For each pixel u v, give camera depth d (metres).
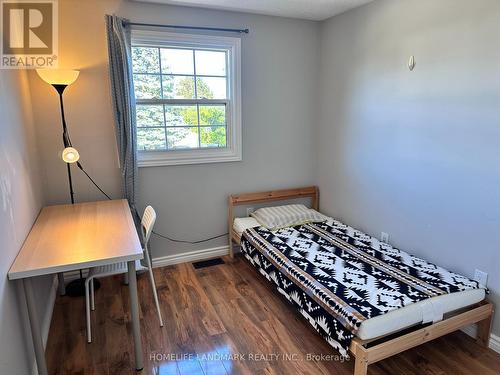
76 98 2.73
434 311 1.90
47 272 1.61
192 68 3.13
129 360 2.03
